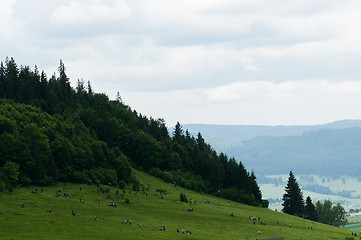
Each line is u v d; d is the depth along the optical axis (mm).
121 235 182000
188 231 196750
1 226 176875
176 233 192625
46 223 185625
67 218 194750
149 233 188500
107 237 178000
